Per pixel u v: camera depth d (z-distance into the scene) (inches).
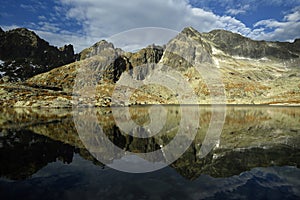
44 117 1892.2
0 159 615.5
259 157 657.0
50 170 523.2
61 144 799.7
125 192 404.2
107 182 448.1
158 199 378.3
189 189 418.9
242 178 480.4
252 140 931.3
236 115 2459.4
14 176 484.4
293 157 660.1
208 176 486.3
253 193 406.0
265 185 442.6
